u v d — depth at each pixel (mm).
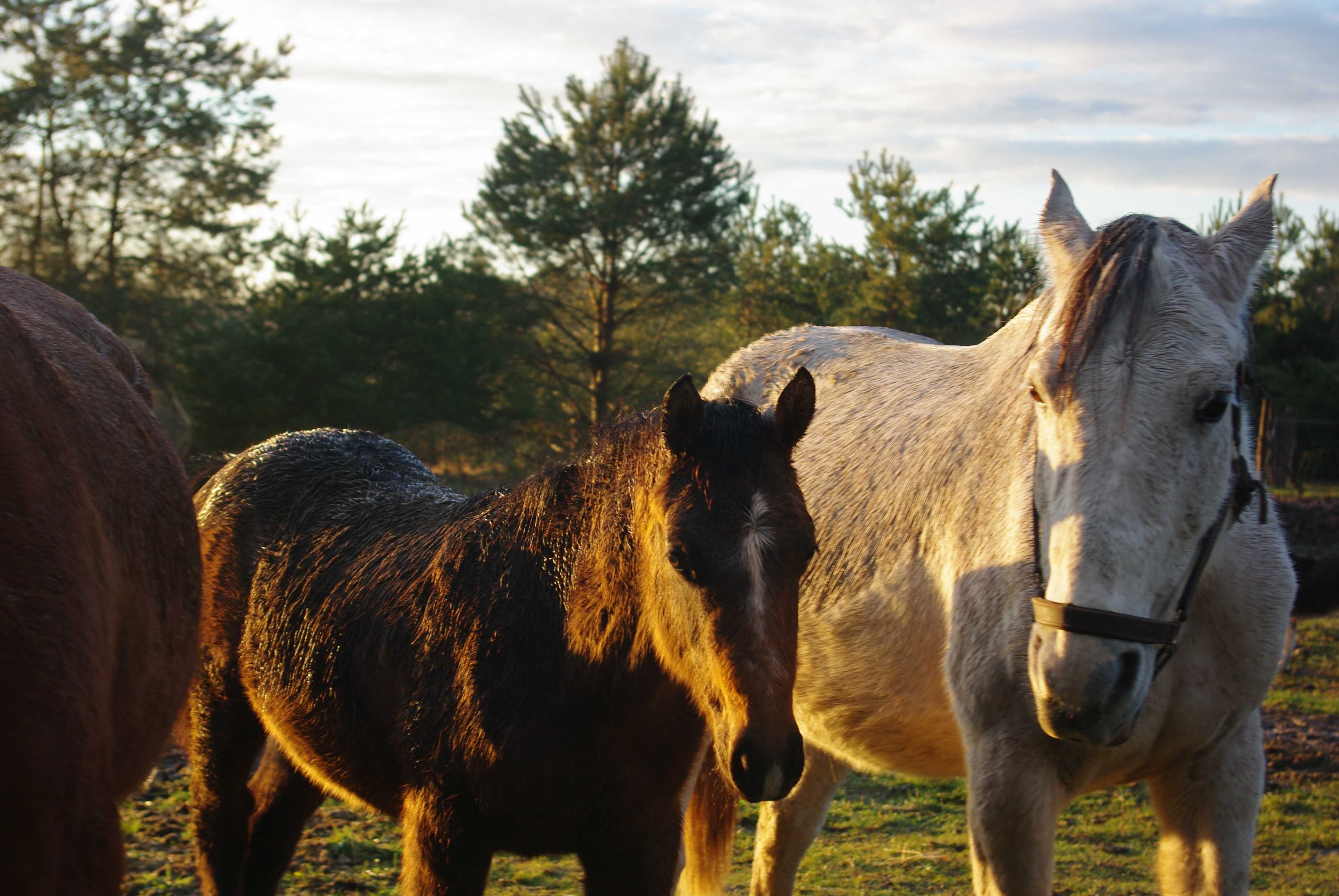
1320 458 22328
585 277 24719
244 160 25938
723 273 24453
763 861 3928
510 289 25141
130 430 2311
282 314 23328
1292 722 7145
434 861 2734
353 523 3588
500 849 2814
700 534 2238
